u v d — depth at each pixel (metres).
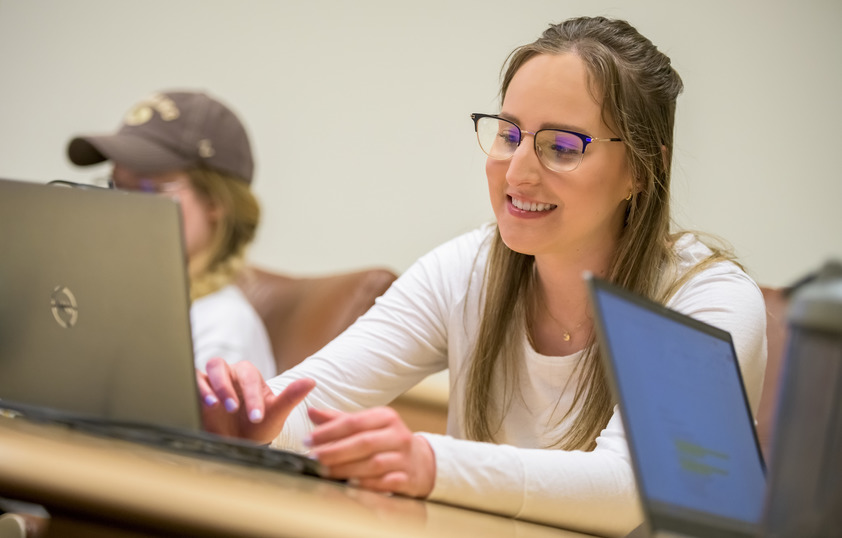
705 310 1.50
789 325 0.81
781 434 0.80
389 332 1.78
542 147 1.54
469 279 1.78
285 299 2.48
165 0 3.38
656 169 1.61
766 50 2.80
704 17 2.84
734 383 1.09
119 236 1.19
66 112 3.43
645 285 1.61
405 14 3.17
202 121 2.53
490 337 1.70
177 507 0.82
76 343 1.24
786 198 2.79
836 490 0.78
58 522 0.88
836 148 2.76
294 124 3.29
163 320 1.17
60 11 3.44
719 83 2.83
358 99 3.23
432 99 3.14
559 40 1.59
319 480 1.12
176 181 2.50
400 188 3.18
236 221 2.55
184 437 1.14
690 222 2.81
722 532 0.94
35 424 1.20
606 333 0.90
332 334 2.27
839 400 0.78
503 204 1.61
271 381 1.65
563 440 1.60
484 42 3.08
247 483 0.95
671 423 0.94
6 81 3.47
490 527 0.99
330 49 3.26
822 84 2.76
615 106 1.54
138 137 2.51
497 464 1.13
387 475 1.07
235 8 3.34
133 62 3.40
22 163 3.45
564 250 1.60
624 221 1.64
